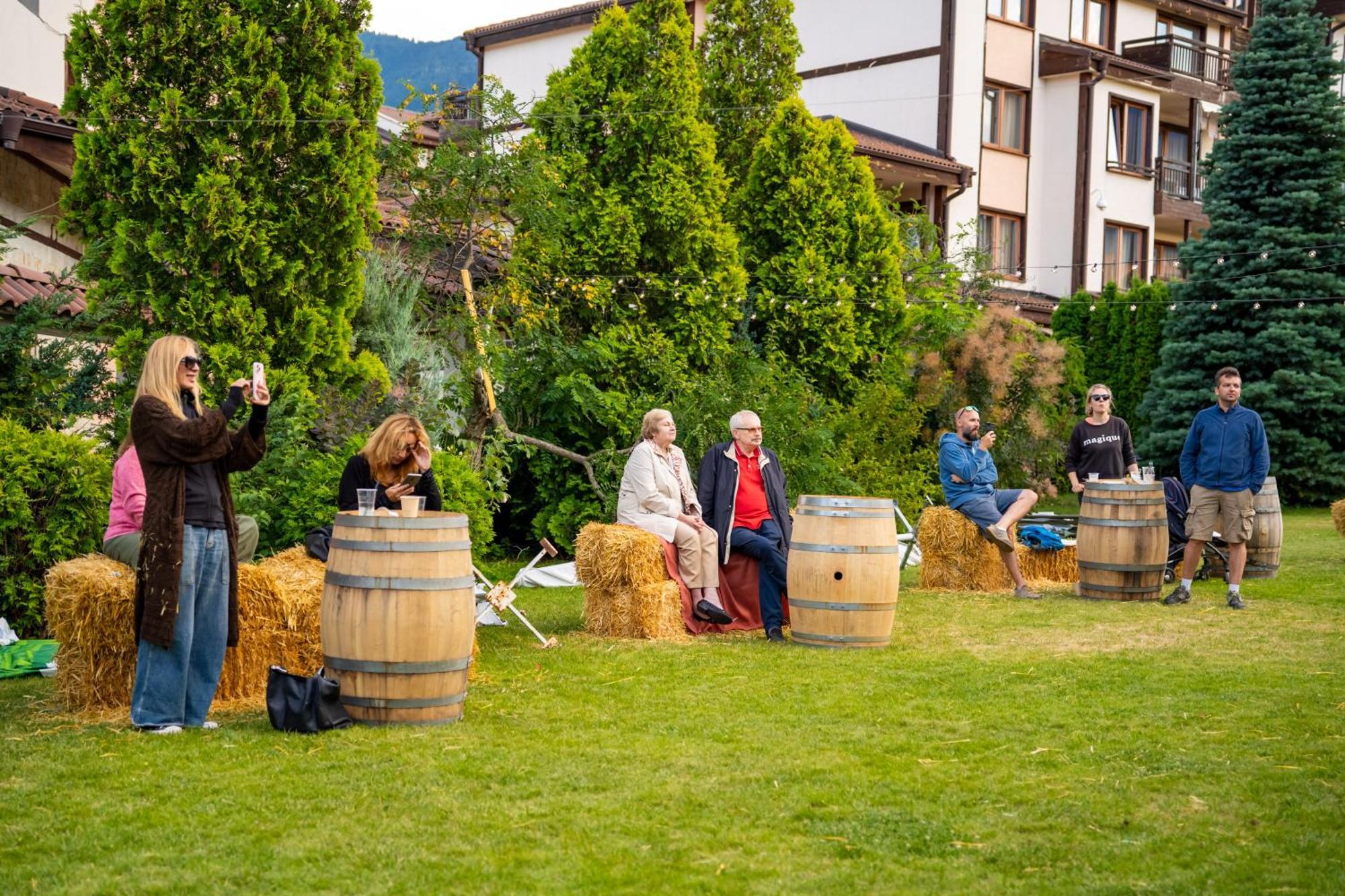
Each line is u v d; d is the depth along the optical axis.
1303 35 24.17
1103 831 4.46
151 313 10.45
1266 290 23.23
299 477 9.99
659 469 9.26
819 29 29.38
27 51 14.05
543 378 13.47
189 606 5.79
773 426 13.22
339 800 4.74
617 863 4.12
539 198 12.66
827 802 4.78
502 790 4.89
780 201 16.11
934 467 16.08
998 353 18.45
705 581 8.95
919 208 23.02
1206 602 10.43
